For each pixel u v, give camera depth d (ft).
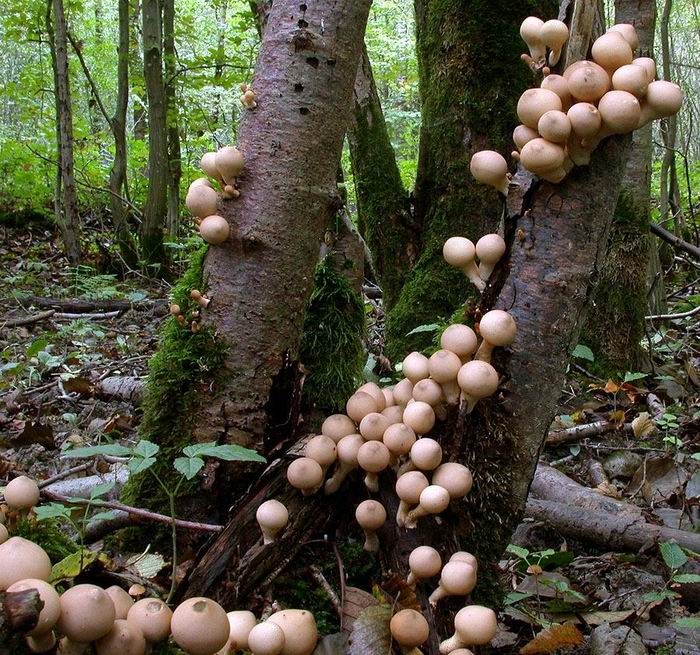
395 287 16.24
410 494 6.35
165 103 31.35
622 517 10.19
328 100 7.63
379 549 7.05
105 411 15.07
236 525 6.97
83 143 41.63
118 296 26.66
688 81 43.86
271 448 7.93
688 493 11.59
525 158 6.18
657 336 19.34
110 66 52.80
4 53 53.11
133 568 7.20
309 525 7.13
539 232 6.66
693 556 9.23
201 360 7.65
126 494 8.26
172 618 4.96
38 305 24.67
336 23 7.55
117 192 32.83
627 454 13.07
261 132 7.58
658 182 39.86
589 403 15.30
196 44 53.42
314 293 9.46
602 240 6.77
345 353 9.41
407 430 6.51
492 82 14.48
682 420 14.30
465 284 14.70
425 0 15.99
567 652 7.77
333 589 6.99
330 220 8.07
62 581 6.22
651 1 14.42
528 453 6.95
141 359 18.37
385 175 15.99
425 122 15.55
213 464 7.65
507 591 9.00
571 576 9.63
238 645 5.60
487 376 6.19
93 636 4.65
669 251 28.12
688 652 7.50
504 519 7.04
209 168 7.54
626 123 6.04
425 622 5.90
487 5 14.39
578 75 6.16
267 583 6.91
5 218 36.78
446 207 15.05
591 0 6.30
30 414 14.71
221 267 7.68
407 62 50.44
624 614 8.15
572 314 6.77
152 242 31.42
